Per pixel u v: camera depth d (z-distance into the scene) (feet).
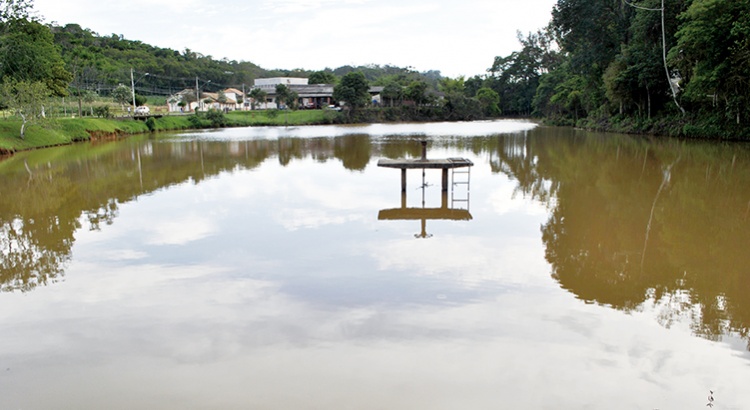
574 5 134.21
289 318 21.16
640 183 53.26
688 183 52.16
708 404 15.07
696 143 91.91
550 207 42.63
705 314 21.36
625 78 118.52
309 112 239.09
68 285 25.94
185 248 31.83
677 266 27.40
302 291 24.11
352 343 18.85
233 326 20.54
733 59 82.79
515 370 16.88
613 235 33.55
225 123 209.26
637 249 30.50
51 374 17.38
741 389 15.87
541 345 18.61
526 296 23.29
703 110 102.53
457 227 36.01
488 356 17.80
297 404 15.14
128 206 45.50
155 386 16.39
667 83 115.75
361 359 17.69
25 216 42.27
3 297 24.57
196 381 16.57
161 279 26.40
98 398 15.87
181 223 38.50
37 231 37.06
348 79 241.96
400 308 21.98
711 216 38.32
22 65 114.11
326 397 15.47
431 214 40.19
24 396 16.10
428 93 271.28
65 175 66.64
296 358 17.84
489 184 54.39
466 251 30.17
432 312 21.52
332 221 38.11
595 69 142.20
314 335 19.56
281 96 253.65
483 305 22.24
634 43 123.65
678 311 21.67
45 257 30.81
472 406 14.93
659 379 16.42
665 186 51.01
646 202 43.86
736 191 47.42
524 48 290.97
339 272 26.66
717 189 48.65
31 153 97.55
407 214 40.22
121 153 95.81
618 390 15.76
